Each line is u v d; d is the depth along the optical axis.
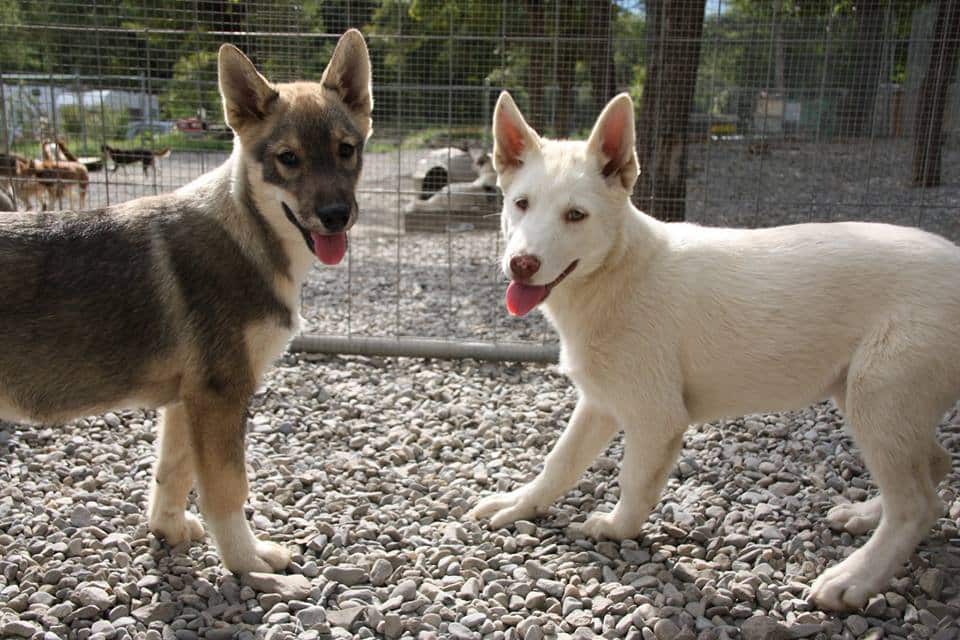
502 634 1.02
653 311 1.11
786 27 2.27
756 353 1.10
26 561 1.12
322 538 1.18
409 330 2.08
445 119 2.71
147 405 1.10
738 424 1.53
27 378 1.03
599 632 1.03
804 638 1.01
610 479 1.35
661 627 1.01
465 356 1.82
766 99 2.38
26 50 2.01
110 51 2.01
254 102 1.10
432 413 1.59
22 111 2.24
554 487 1.23
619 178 1.11
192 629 1.02
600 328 1.13
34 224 1.04
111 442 1.45
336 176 1.09
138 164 2.77
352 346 1.83
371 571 1.12
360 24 2.56
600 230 1.10
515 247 1.08
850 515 1.22
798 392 1.12
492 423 1.54
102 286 1.03
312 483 1.34
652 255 1.13
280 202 1.08
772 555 1.15
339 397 1.65
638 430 1.14
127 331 1.04
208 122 2.20
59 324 1.02
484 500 1.27
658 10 2.21
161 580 1.10
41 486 1.30
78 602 1.05
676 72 2.18
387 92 2.66
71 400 1.06
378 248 3.23
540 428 1.53
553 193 1.09
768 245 1.12
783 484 1.33
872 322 1.05
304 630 1.02
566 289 1.14
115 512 1.24
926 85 2.30
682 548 1.18
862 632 1.02
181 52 2.00
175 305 1.05
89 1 1.93
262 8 1.87
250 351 1.07
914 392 1.02
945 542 1.17
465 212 3.43
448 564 1.14
